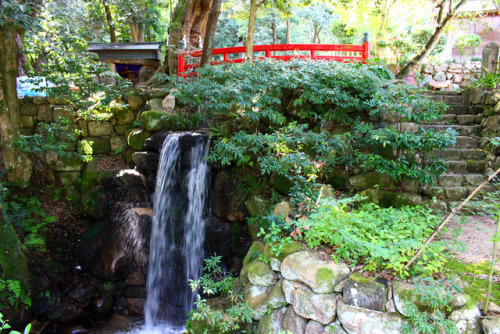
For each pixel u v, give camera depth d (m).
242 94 4.97
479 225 4.18
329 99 5.20
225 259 5.54
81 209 6.91
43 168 7.14
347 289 2.72
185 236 5.82
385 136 4.29
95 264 6.01
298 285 3.08
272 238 3.47
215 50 7.87
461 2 7.82
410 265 2.85
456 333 2.37
